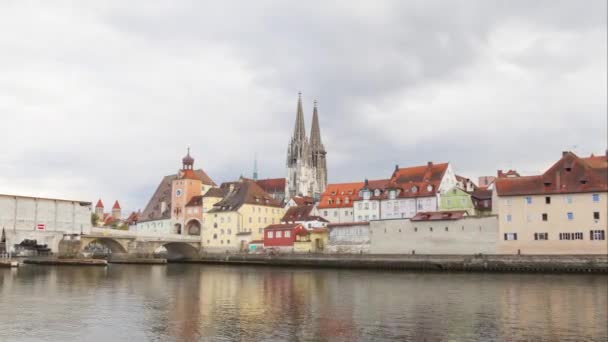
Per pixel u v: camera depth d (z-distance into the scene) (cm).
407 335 3906
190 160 19888
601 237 10312
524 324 4319
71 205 14462
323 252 13850
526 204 11069
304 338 3806
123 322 4388
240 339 3769
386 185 16512
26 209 13575
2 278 8406
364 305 5384
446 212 12388
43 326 4212
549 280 8369
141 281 8262
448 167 16012
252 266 13662
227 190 18988
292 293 6525
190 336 3872
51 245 13938
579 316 4691
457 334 3938
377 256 12075
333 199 17300
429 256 11381
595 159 12188
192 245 17375
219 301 5712
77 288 6981
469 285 7569
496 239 11312
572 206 10631
